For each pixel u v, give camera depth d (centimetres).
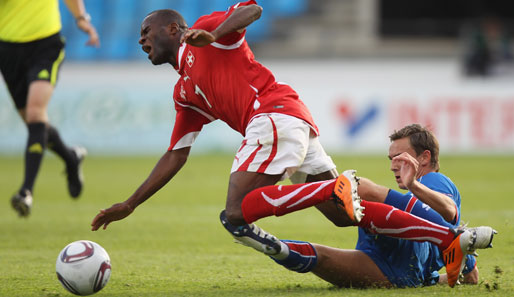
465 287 1423
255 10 1395
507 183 4147
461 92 6359
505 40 6850
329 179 1454
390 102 6450
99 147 6550
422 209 1405
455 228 1330
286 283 1541
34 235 2392
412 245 1403
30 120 2136
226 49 1431
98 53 7712
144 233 2452
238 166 1385
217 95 1462
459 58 6794
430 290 1380
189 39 1297
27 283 1534
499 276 1595
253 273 1691
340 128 6531
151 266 1797
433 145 1477
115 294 1402
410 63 6475
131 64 6688
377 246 1411
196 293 1402
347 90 6544
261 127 1385
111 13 7875
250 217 1328
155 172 1554
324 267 1388
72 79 6581
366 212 1345
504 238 2230
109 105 6556
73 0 2364
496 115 6272
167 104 6525
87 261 1320
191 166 5472
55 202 3431
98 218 1494
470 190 3812
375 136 6475
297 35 7838
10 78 2306
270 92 1430
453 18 8212
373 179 4169
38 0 2262
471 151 6306
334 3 7975
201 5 7900
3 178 4725
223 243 2228
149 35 1508
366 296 1309
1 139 6425
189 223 2719
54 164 5981
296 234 2414
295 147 1380
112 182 4353
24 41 2236
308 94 6606
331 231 2495
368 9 7944
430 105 6397
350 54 7500
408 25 7775
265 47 7756
